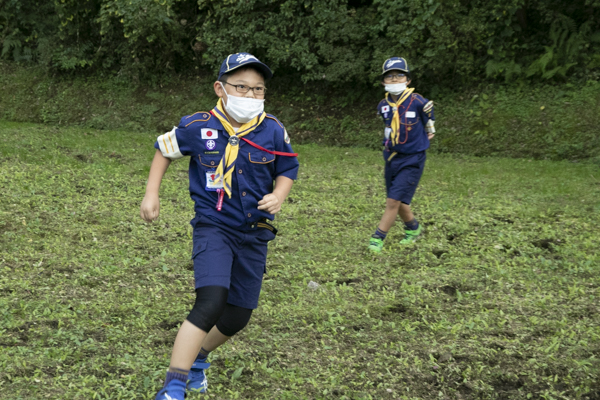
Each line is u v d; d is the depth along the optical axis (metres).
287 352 3.66
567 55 14.16
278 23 15.02
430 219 7.30
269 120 2.91
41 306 4.16
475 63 14.78
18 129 13.95
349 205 8.12
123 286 4.73
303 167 11.21
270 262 5.60
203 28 15.61
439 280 5.09
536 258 5.74
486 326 4.09
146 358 3.46
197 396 3.02
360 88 15.83
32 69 18.09
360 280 5.17
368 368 3.49
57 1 16.72
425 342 3.86
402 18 14.29
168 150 2.87
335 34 14.80
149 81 17.14
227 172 2.79
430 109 5.85
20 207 6.79
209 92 16.75
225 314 2.97
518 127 13.73
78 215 6.74
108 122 16.27
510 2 13.89
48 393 2.97
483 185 9.70
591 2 14.15
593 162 12.41
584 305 4.49
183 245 5.92
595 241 6.30
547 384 3.34
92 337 3.73
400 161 5.98
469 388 3.31
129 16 15.52
